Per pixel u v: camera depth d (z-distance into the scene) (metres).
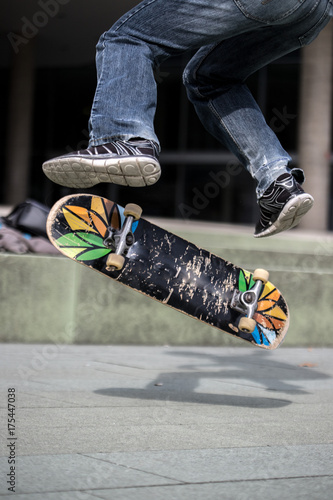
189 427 4.56
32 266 9.44
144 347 9.82
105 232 4.98
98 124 4.23
